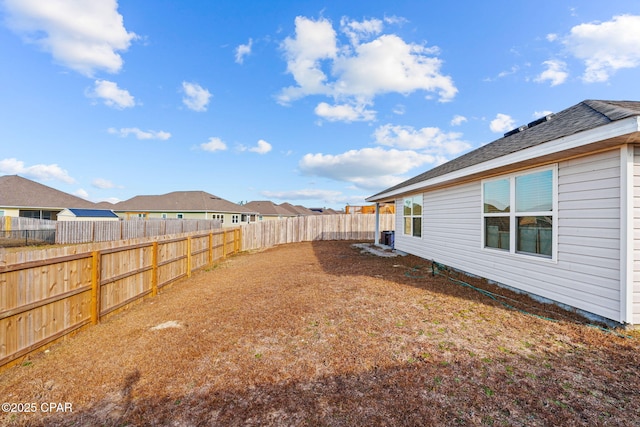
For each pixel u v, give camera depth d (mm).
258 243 15938
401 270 7688
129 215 27406
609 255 3680
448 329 3641
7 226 16672
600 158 3787
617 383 2396
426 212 9297
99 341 3646
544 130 5016
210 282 7117
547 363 2750
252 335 3633
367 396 2328
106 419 2178
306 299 5074
